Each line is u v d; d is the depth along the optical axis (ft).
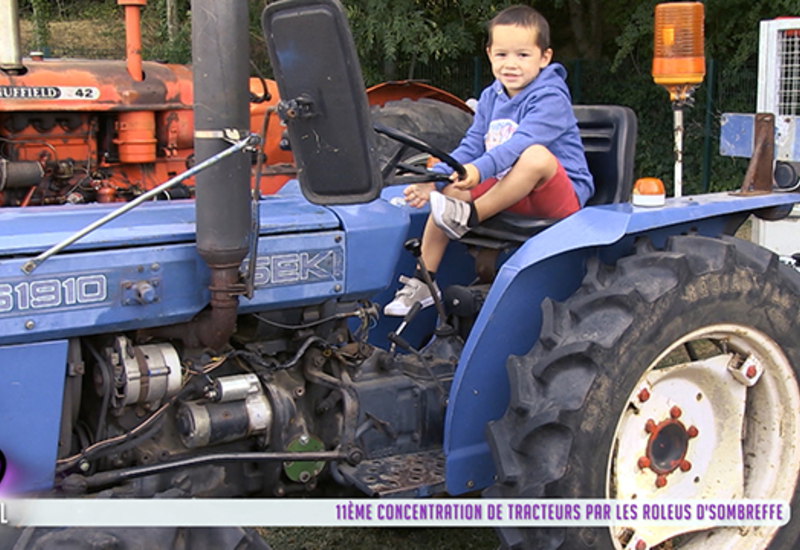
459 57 40.83
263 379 8.79
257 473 9.00
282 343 9.05
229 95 7.11
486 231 10.37
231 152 7.11
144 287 7.69
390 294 11.44
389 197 11.39
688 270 8.72
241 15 7.05
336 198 7.53
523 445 8.25
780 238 18.76
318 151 7.39
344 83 6.97
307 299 8.75
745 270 9.11
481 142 11.10
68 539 7.17
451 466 8.84
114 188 15.74
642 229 8.84
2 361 7.25
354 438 9.07
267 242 8.41
